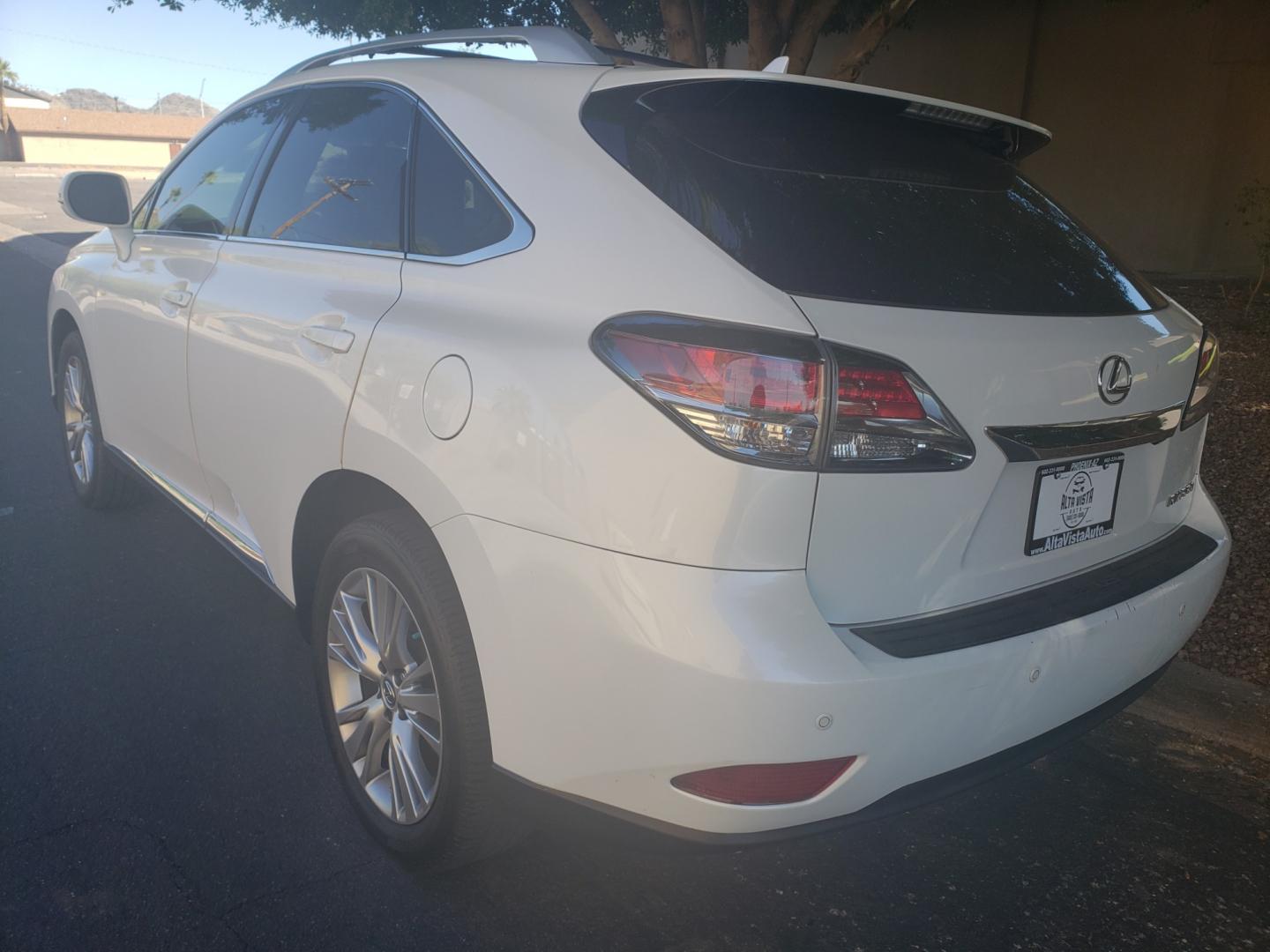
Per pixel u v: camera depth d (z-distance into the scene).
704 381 1.75
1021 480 2.07
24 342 8.05
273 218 3.01
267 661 3.32
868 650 1.83
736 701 1.72
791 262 1.88
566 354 1.90
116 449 4.01
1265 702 3.33
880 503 1.84
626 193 2.03
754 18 7.09
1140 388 2.24
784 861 2.55
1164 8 11.77
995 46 13.28
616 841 1.98
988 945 2.29
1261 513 4.81
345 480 2.47
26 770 2.68
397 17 7.71
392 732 2.40
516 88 2.38
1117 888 2.50
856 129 2.27
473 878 2.41
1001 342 1.96
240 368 2.82
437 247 2.36
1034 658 2.00
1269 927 2.39
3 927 2.15
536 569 1.89
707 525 1.74
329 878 2.37
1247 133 11.51
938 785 1.99
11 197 23.47
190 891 2.29
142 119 60.44
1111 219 12.64
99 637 3.40
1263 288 10.62
